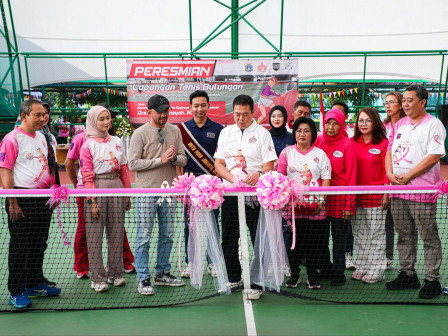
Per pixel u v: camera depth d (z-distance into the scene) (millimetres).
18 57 9711
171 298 3984
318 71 11539
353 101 16000
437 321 3473
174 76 9242
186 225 4480
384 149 4352
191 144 4684
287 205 3836
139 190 3703
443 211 6516
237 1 10086
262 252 3811
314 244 4188
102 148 4121
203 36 11188
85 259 4535
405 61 11555
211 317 3566
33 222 3904
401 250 4195
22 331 3357
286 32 11086
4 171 3740
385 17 11086
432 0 10945
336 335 3232
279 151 4793
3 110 9891
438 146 3852
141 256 4066
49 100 15445
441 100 15688
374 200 4312
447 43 11203
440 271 4520
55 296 4086
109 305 3834
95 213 4047
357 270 4523
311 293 4098
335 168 4332
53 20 10969
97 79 11586
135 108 9305
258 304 3830
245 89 9336
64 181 11953
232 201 4047
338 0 10984
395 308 3730
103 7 10953
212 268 4129
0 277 4496
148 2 10977
